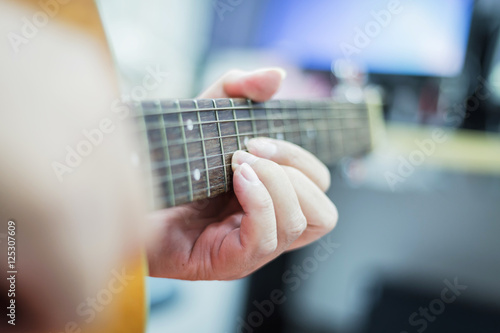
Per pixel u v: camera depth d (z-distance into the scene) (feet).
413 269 3.88
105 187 1.80
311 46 5.18
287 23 5.25
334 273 4.13
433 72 4.93
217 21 5.74
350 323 4.11
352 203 4.01
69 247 1.77
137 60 5.09
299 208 2.09
